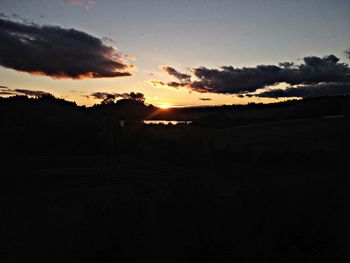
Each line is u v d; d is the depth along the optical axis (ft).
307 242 37.60
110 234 36.35
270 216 39.83
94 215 38.60
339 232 39.86
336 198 46.26
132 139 121.29
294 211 39.96
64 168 85.92
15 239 42.22
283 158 101.04
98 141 113.80
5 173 74.84
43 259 36.70
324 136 152.15
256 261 35.68
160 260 35.88
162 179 77.66
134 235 37.83
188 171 88.07
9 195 62.34
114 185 71.36
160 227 41.45
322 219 39.34
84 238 37.73
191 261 35.99
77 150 107.45
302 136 156.25
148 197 56.65
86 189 68.08
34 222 48.03
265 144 139.64
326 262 37.19
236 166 96.22
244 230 38.34
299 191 47.14
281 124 203.31
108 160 96.27
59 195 63.10
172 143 123.34
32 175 77.20
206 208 39.78
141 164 95.25
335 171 82.12
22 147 104.47
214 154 110.73
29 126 122.31
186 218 38.68
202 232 36.96
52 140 111.24
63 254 37.88
